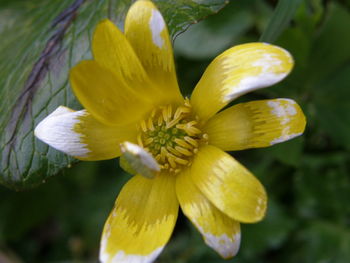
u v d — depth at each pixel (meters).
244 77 0.07
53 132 0.08
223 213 0.07
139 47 0.08
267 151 0.10
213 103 0.08
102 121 0.08
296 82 0.11
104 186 0.14
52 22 0.10
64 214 0.14
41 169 0.09
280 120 0.08
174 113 0.08
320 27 0.11
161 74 0.08
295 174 0.12
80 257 0.14
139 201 0.08
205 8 0.08
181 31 0.08
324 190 0.12
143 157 0.07
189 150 0.08
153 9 0.07
